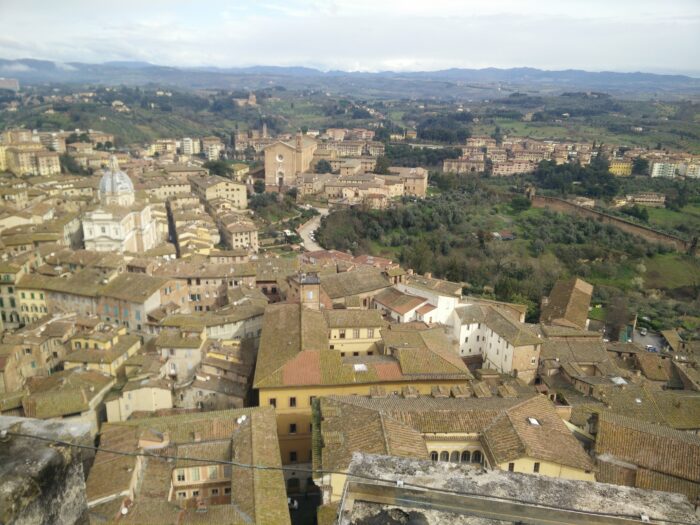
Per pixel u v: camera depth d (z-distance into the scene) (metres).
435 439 64.06
